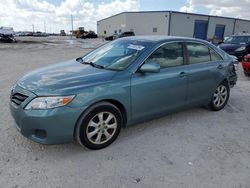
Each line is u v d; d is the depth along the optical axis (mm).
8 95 5801
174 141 3744
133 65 3615
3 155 3213
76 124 3162
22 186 2656
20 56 15156
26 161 3107
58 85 3113
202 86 4570
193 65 4379
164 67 3963
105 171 2965
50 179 2789
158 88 3828
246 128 4312
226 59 5102
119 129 3609
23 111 3061
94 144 3371
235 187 2744
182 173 2963
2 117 4398
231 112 5090
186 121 4516
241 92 6645
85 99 3115
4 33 31375
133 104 3607
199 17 42344
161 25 41688
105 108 3354
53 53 17719
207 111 5090
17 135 3736
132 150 3453
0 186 2643
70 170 2965
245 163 3215
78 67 3865
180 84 4137
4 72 9086
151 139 3781
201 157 3324
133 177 2863
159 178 2857
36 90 3080
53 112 2957
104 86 3273
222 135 4008
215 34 45406
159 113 4031
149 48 3828
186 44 4352
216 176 2924
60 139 3088
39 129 3029
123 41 4391
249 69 8328
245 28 50844
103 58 4082
